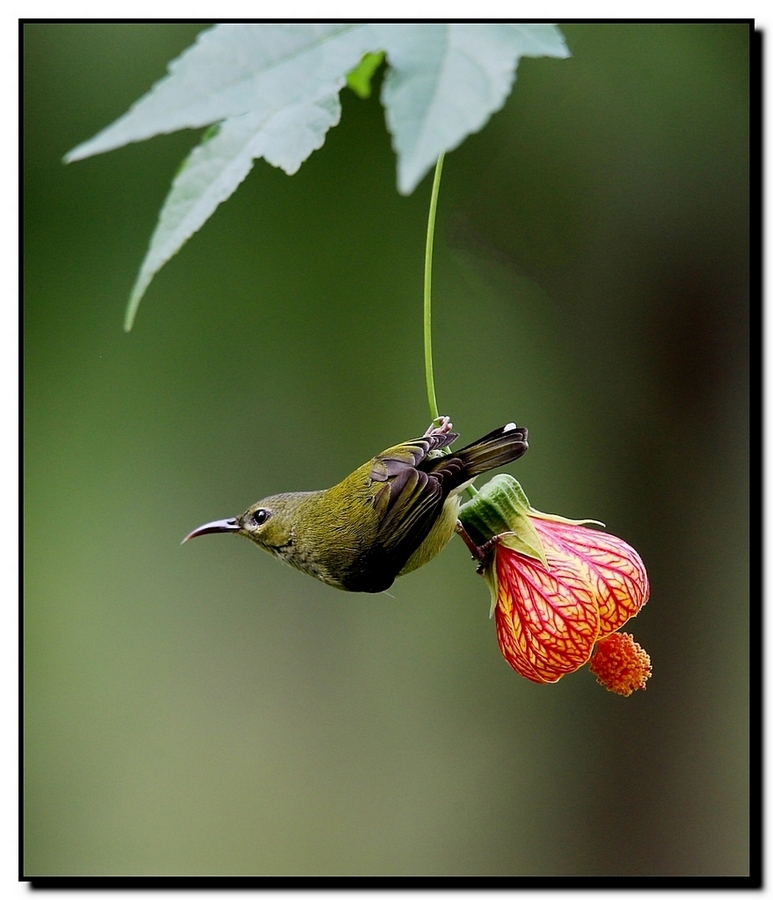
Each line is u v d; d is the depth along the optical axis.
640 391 11.49
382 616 13.02
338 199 12.14
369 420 12.46
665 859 11.39
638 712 11.66
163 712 13.02
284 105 2.78
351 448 12.52
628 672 4.95
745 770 11.23
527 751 12.30
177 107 2.72
